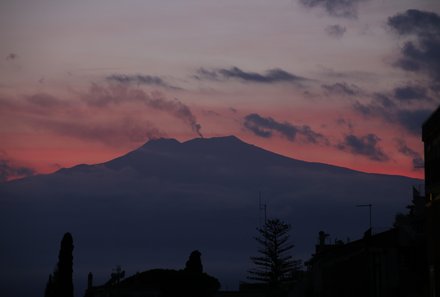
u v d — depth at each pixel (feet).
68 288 448.24
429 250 255.09
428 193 256.93
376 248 298.56
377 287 296.30
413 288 283.38
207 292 489.67
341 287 346.13
